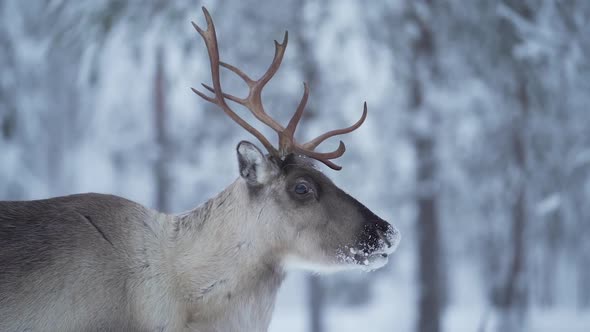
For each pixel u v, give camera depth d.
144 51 26.34
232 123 32.31
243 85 29.33
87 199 9.42
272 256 9.59
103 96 30.22
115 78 27.83
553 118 26.88
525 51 24.22
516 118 27.50
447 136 28.25
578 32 24.83
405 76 27.25
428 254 29.20
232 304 9.46
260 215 9.52
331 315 47.91
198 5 25.95
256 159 9.49
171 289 9.38
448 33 26.78
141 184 44.38
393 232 9.53
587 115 26.09
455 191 30.48
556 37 24.36
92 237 9.02
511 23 25.70
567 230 29.78
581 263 45.03
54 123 34.69
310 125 28.27
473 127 28.19
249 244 9.51
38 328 8.56
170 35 25.95
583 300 50.72
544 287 43.62
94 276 8.86
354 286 51.47
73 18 25.77
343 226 9.45
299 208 9.48
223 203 9.72
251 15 27.20
